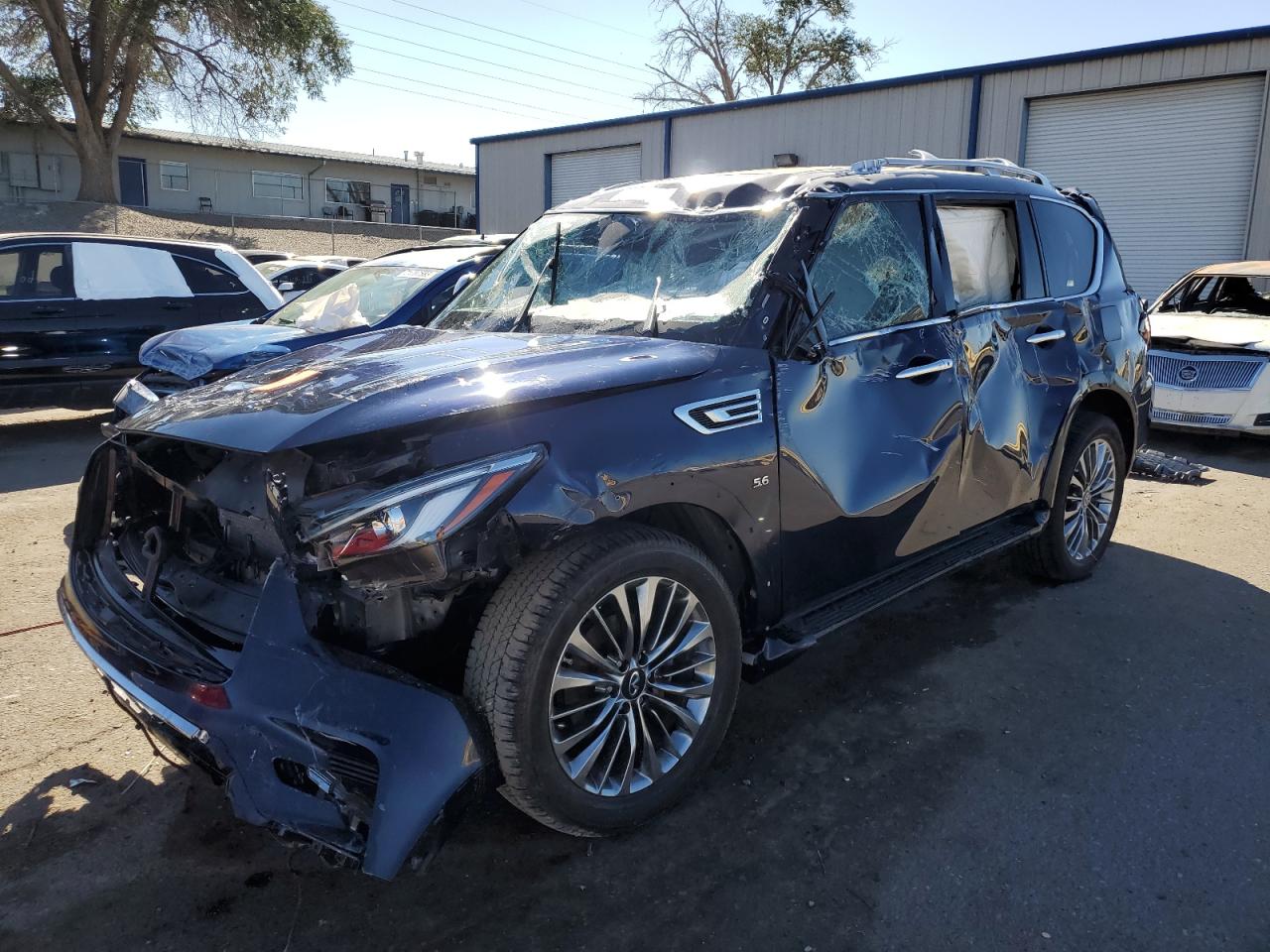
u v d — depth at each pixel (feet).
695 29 120.16
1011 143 53.21
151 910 8.00
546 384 8.39
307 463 8.32
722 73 122.21
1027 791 9.77
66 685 11.97
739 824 9.24
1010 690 12.03
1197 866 8.55
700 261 11.12
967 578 16.19
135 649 8.32
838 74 121.60
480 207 84.43
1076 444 14.69
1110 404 15.76
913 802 9.59
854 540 10.71
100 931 7.74
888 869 8.56
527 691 7.74
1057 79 50.93
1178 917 7.90
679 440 8.73
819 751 10.59
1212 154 47.09
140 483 10.50
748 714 11.45
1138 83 48.21
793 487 9.80
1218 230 47.50
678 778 9.11
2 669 12.35
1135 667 12.67
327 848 7.17
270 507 7.79
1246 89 45.62
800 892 8.25
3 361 26.22
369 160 140.67
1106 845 8.87
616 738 8.63
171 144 122.83
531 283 12.61
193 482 9.54
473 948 7.59
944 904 8.09
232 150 127.75
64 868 8.52
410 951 7.55
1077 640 13.57
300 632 7.49
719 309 10.21
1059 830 9.11
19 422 31.32
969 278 12.82
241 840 8.97
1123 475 16.40
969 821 9.27
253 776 7.35
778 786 9.89
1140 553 17.54
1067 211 15.26
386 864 6.97
